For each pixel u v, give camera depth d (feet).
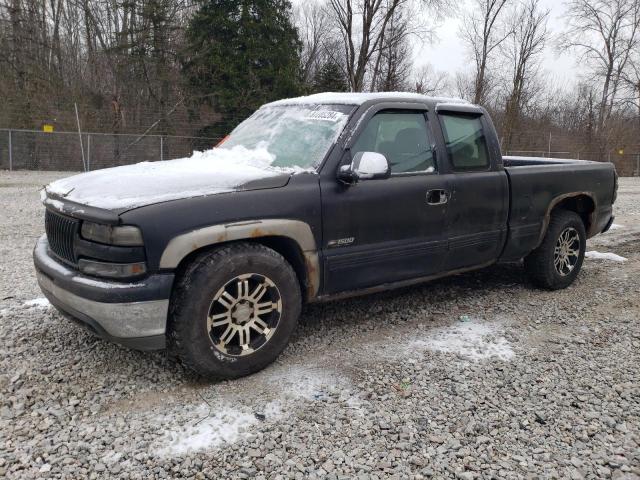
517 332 14.47
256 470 8.57
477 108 16.21
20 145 68.33
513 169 16.51
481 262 16.11
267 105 16.65
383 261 13.46
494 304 16.74
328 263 12.47
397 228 13.64
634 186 65.36
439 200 14.42
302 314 15.49
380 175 12.34
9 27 78.95
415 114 14.51
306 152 13.00
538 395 11.09
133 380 11.33
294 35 89.92
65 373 11.53
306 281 12.32
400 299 17.01
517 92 102.01
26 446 9.02
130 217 9.94
